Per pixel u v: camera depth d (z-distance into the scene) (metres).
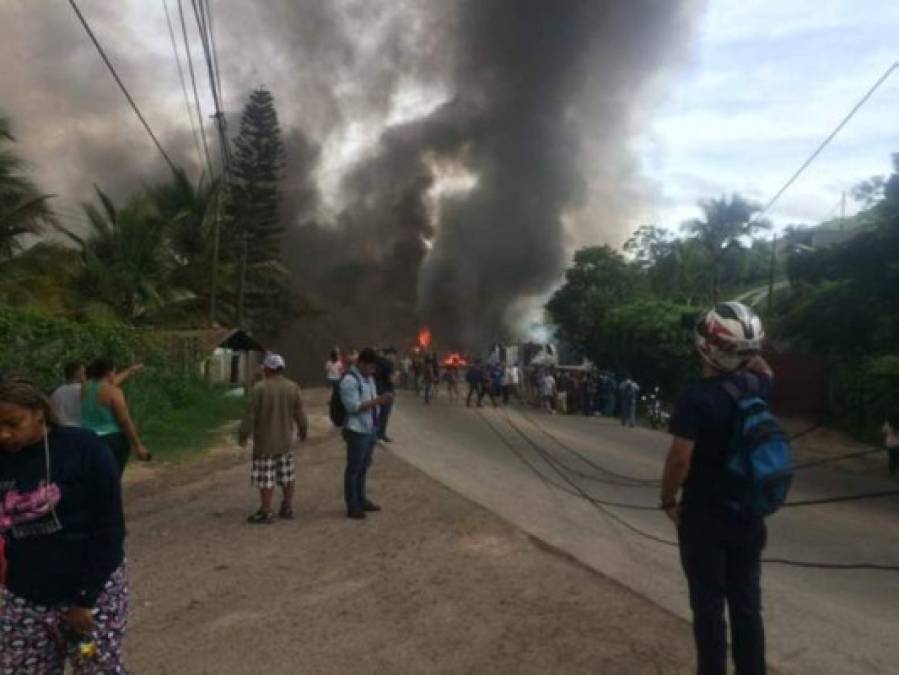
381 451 14.52
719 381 3.63
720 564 3.60
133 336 18.94
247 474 12.34
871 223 23.72
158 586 6.35
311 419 21.53
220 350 30.70
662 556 7.42
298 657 4.86
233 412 23.17
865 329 22.73
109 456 3.25
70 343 14.44
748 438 3.48
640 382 36.84
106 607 3.29
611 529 8.59
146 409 17.30
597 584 6.27
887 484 15.63
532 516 9.07
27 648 3.20
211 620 5.53
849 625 5.63
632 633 5.18
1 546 3.25
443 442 16.69
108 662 3.31
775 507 3.51
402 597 5.97
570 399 31.73
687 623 5.38
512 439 18.25
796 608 6.02
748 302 40.09
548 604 5.78
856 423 23.17
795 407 26.36
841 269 21.81
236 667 4.72
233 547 7.58
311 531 8.20
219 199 35.09
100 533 3.21
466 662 4.75
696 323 3.83
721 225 49.34
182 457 14.17
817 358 26.05
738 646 3.71
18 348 12.75
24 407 3.11
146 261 35.72
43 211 25.41
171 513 9.30
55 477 3.13
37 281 25.55
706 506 3.60
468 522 8.45
